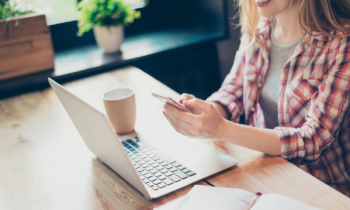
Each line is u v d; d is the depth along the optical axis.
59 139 1.01
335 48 0.97
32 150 0.96
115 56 1.87
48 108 1.25
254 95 1.27
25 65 1.61
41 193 0.77
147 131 1.00
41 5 1.98
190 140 0.93
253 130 0.85
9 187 0.80
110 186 0.77
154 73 2.09
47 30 1.59
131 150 0.89
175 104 0.77
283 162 0.81
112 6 1.85
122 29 1.91
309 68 1.04
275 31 1.23
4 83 1.53
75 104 0.72
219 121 0.83
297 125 1.10
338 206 0.64
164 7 2.31
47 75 1.63
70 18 2.09
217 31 2.16
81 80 1.51
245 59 1.31
